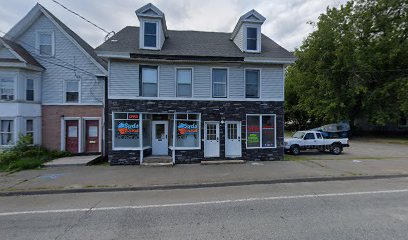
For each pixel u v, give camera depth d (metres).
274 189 7.29
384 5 25.20
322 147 15.34
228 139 12.45
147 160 11.55
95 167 10.62
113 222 4.80
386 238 3.97
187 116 12.10
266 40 14.20
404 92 22.56
